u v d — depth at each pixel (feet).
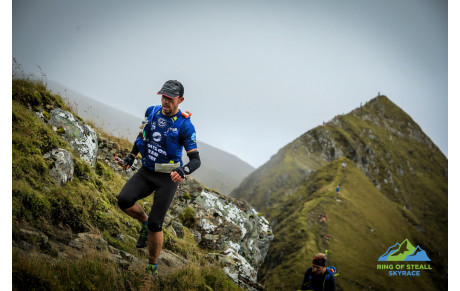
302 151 546.26
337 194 331.77
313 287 16.06
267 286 26.05
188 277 14.21
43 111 19.75
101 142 27.12
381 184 561.43
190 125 13.08
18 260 10.09
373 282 234.58
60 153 16.99
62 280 10.46
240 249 29.96
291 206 361.51
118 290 11.66
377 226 309.22
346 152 565.12
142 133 13.32
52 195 15.08
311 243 255.70
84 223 15.53
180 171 12.34
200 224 28.71
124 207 13.00
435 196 601.62
